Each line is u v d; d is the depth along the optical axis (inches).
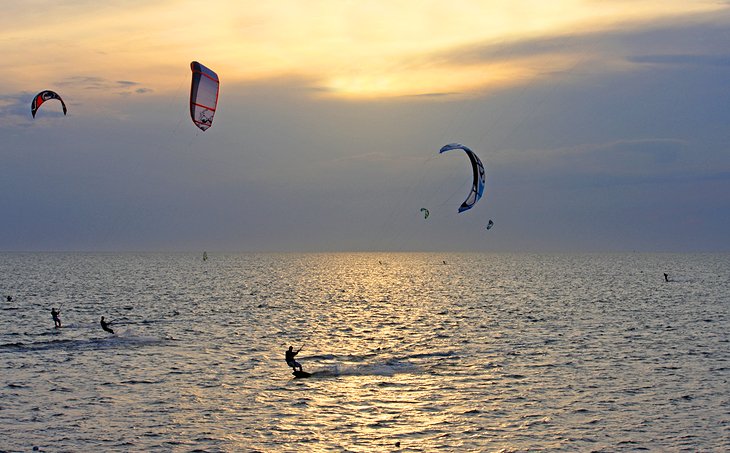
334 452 986.7
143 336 2023.9
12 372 1459.2
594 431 1073.5
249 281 5408.5
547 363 1600.6
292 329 2246.6
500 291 4249.5
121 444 1013.2
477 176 1756.9
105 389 1325.0
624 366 1560.0
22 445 1003.9
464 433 1066.7
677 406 1210.6
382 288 4608.8
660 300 3452.3
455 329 2252.7
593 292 4104.3
